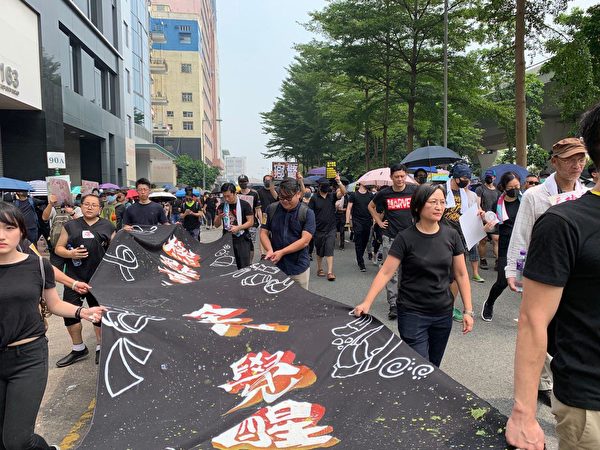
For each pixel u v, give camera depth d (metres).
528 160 32.56
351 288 8.16
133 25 44.09
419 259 3.27
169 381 2.94
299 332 3.46
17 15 16.05
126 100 35.56
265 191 10.09
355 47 19.38
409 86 19.81
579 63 13.28
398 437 2.24
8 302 2.70
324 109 32.53
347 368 2.95
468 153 36.00
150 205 7.27
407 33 18.98
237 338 3.39
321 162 43.56
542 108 30.11
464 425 2.27
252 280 4.56
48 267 3.00
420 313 3.31
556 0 12.91
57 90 19.06
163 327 3.33
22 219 2.79
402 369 2.81
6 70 15.18
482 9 14.40
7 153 17.62
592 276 1.61
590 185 5.56
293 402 2.67
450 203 6.12
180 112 84.88
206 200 24.52
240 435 2.38
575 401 1.65
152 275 5.29
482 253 9.73
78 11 22.47
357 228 9.62
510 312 6.37
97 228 5.22
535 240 1.70
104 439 2.43
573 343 1.67
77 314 3.22
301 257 5.27
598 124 1.63
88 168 28.42
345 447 2.21
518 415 1.72
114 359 3.00
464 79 19.12
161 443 2.36
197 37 84.88
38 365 2.79
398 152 36.94
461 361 4.71
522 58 12.66
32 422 2.75
